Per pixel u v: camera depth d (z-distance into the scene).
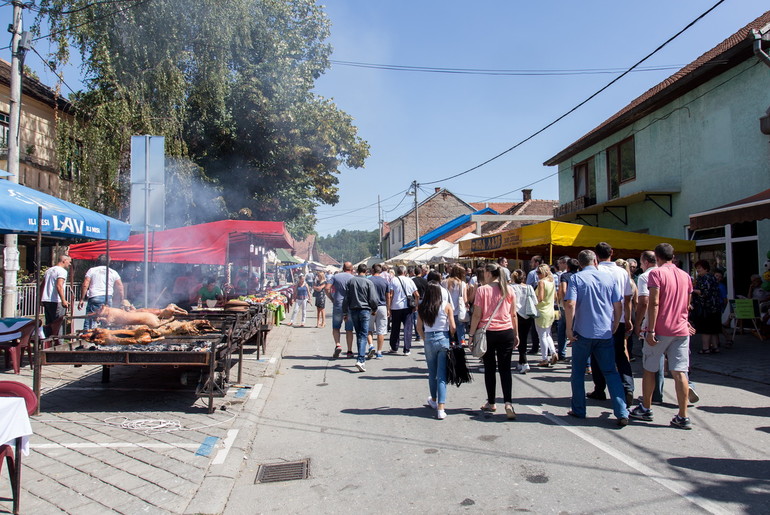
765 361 8.60
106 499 3.73
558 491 3.92
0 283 11.20
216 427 5.44
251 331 8.28
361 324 8.88
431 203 48.88
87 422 5.53
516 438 5.17
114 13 13.32
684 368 5.39
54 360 5.78
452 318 6.10
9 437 3.27
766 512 3.53
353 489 4.06
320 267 63.44
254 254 16.19
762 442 4.93
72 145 13.73
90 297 9.31
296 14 20.52
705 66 12.07
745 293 12.09
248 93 17.92
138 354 5.79
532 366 8.99
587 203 19.08
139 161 7.73
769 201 8.47
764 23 13.00
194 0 14.89
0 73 12.95
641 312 5.90
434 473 4.32
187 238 11.34
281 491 4.05
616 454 4.67
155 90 14.88
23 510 3.54
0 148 13.13
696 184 13.52
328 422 5.86
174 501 3.71
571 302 5.66
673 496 3.79
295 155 20.36
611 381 5.57
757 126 11.55
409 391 7.31
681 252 12.61
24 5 9.12
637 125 16.12
